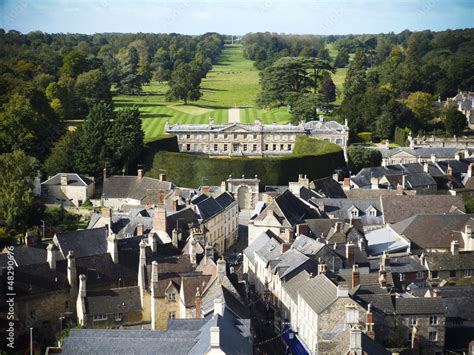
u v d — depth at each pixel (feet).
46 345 408.05
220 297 385.91
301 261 462.19
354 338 313.94
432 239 550.36
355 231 547.49
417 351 398.62
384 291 420.77
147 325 447.42
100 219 572.51
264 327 455.63
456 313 423.23
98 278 469.16
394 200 633.61
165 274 448.65
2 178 647.97
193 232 519.60
